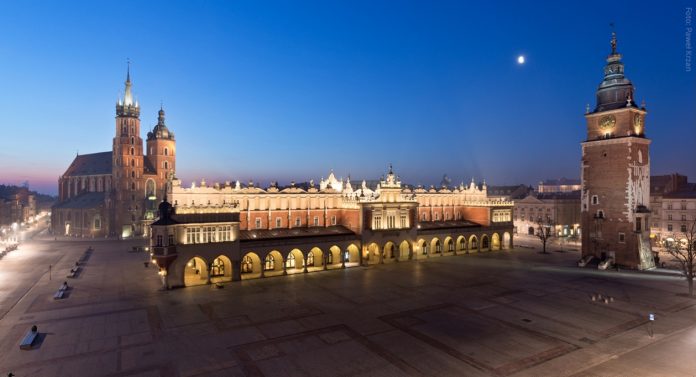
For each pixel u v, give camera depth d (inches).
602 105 3221.0
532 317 1847.9
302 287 2428.6
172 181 2827.3
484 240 4148.6
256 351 1457.9
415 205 3543.3
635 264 2987.2
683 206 3929.6
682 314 1900.8
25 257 3654.0
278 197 3196.4
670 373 1290.6
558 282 2576.3
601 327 1713.8
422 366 1338.6
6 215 7431.1
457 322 1777.8
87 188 6535.4
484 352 1453.0
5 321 1784.0
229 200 2992.1
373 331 1663.4
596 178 3218.5
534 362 1371.8
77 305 2039.9
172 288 2393.0
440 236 3737.7
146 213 5502.0
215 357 1403.8
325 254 3016.7
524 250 4104.3
